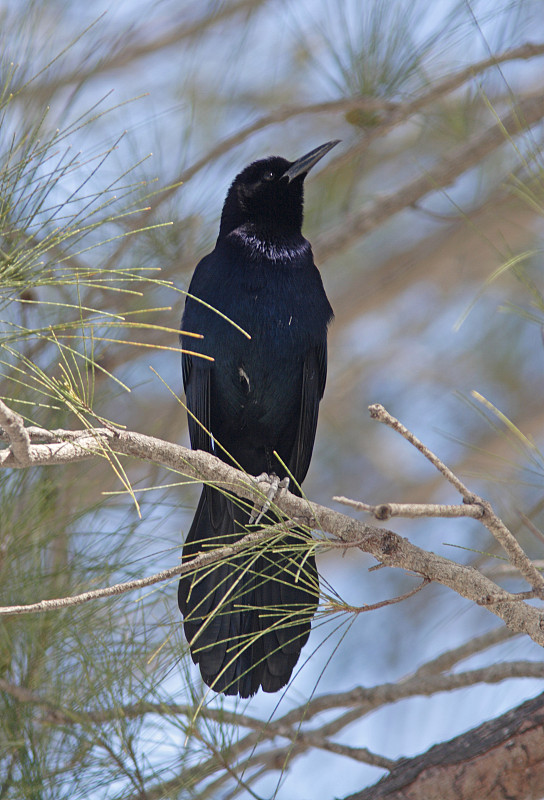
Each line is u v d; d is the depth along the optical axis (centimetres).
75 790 688
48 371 833
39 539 732
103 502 766
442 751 715
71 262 1017
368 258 1780
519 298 1756
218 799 755
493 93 1186
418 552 639
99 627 736
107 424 639
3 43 813
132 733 709
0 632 707
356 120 1242
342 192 1510
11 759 691
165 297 1317
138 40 1351
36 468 738
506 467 1044
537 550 1040
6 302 589
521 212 1436
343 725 878
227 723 757
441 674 915
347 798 727
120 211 1098
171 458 661
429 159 1509
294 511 683
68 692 714
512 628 621
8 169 593
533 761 679
